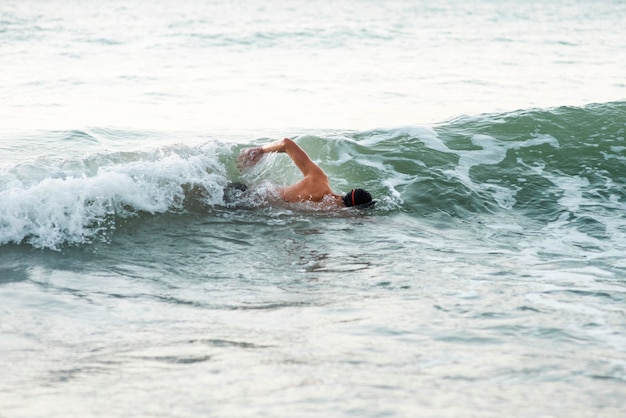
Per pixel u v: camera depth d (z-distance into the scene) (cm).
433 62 3947
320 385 625
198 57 3872
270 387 620
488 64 3928
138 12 6294
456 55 4275
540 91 3122
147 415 562
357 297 921
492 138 1828
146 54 3916
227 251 1130
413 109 2633
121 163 1388
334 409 568
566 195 1537
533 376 657
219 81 3119
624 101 2050
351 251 1144
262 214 1322
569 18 7081
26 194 1169
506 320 830
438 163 1655
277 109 2539
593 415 573
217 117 2347
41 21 5256
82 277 996
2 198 1150
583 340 770
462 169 1639
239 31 5050
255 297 925
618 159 1744
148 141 1917
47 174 1295
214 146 1491
